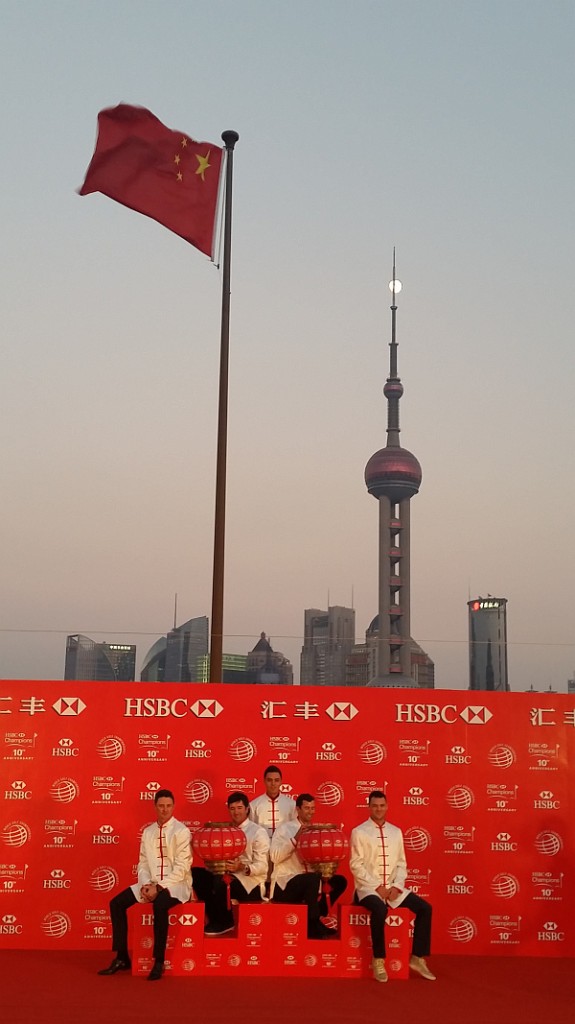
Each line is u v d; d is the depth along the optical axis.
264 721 12.54
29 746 12.34
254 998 9.05
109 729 12.44
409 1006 8.92
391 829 10.68
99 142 15.02
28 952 11.62
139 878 10.40
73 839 12.18
